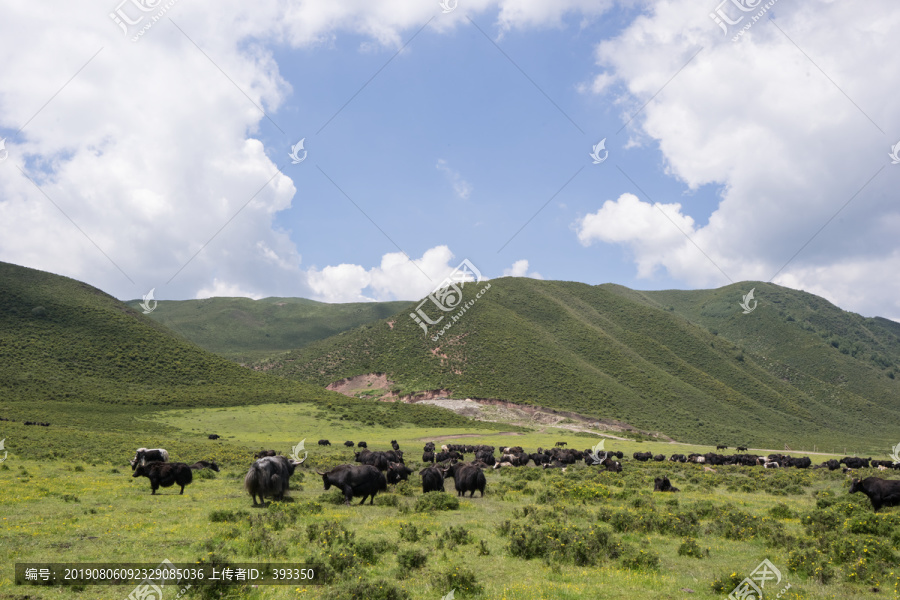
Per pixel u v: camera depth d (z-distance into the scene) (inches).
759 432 4793.3
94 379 3142.2
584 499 804.0
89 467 1079.6
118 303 4731.8
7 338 3260.3
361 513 643.5
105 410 2674.7
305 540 457.7
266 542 434.6
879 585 384.8
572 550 444.1
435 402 4284.0
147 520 547.5
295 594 337.4
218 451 1560.0
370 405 3659.0
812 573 412.8
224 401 3201.3
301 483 922.7
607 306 7706.7
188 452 1469.0
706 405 5206.7
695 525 591.5
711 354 6835.6
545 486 1013.8
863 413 6830.7
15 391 2706.7
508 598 341.4
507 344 5285.4
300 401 3481.8
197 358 3873.0
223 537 466.9
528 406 4256.9
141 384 3275.1
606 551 456.1
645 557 429.1
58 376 3016.7
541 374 4857.3
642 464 1829.5
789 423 5374.0
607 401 4613.7
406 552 409.4
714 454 2171.5
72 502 655.1
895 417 6806.1
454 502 699.4
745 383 6299.2
